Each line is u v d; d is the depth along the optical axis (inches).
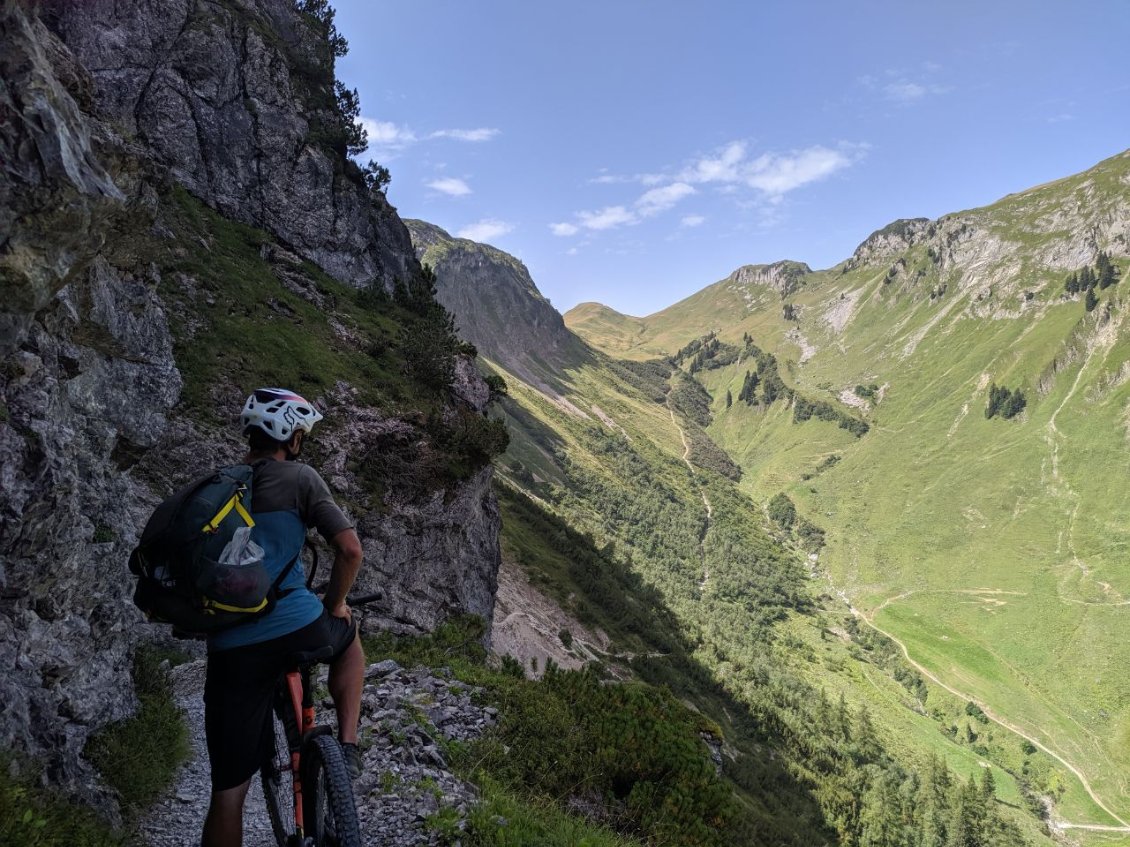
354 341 1911.9
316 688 487.8
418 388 1854.1
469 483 1628.9
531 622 4141.2
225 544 138.4
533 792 383.6
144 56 2213.3
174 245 1664.6
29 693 238.8
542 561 5634.8
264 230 2341.3
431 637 885.2
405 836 261.9
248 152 2372.0
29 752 226.7
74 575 271.6
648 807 413.4
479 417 1967.3
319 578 1164.5
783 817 4279.0
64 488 257.4
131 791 286.0
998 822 6481.3
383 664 532.4
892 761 7317.9
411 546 1408.7
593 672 581.9
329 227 2541.8
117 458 654.5
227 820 146.4
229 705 145.9
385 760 335.0
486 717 457.4
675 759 448.8
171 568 138.4
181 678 580.7
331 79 2967.5
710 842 404.5
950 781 6820.9
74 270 224.2
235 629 144.6
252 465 155.2
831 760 6254.9
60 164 202.4
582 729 478.3
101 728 296.8
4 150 193.9
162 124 2185.0
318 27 3139.8
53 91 207.5
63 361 313.4
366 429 1518.2
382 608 1293.1
